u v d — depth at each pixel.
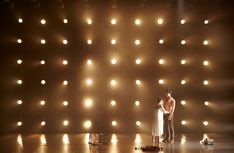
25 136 15.47
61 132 16.52
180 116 16.56
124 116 16.64
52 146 12.49
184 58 16.61
